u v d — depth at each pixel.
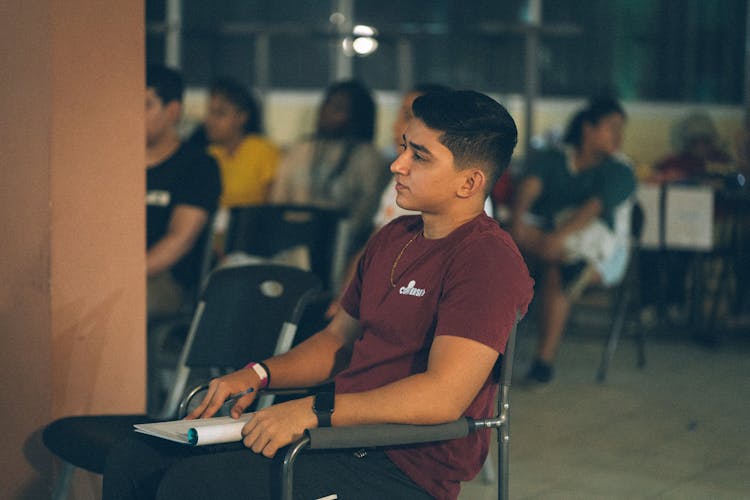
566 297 6.06
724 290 7.36
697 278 7.40
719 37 11.14
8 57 3.19
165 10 11.43
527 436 5.02
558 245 6.04
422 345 2.47
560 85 11.43
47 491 3.25
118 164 3.30
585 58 11.37
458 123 2.46
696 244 6.95
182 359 3.30
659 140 11.02
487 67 10.91
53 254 3.17
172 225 4.30
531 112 8.00
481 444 2.52
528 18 11.55
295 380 2.76
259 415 2.32
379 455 2.47
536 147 8.91
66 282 3.21
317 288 3.16
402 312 2.49
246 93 6.53
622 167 6.24
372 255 2.71
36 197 3.17
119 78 3.28
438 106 2.49
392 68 11.70
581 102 11.19
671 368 6.60
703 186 7.27
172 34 11.23
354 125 5.61
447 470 2.44
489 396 2.52
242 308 3.24
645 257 7.56
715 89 11.20
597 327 7.89
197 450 2.53
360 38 8.09
